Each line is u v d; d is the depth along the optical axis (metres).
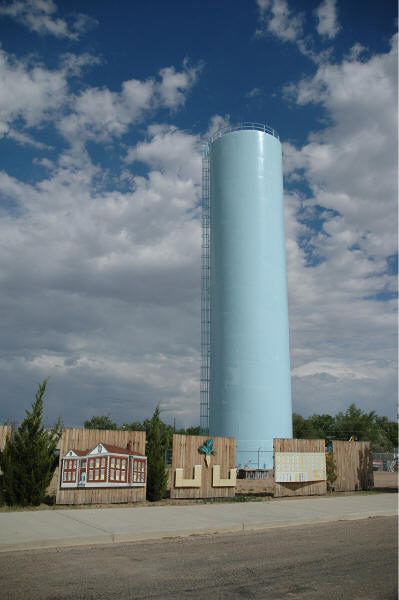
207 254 38.59
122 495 16.58
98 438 16.58
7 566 8.56
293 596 7.16
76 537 10.70
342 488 22.81
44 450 15.70
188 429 64.00
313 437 67.25
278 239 36.91
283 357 34.91
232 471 19.27
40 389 16.22
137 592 7.21
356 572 8.51
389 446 69.19
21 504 15.05
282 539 11.53
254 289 34.97
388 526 13.69
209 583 7.73
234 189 36.97
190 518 13.73
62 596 6.95
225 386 33.94
